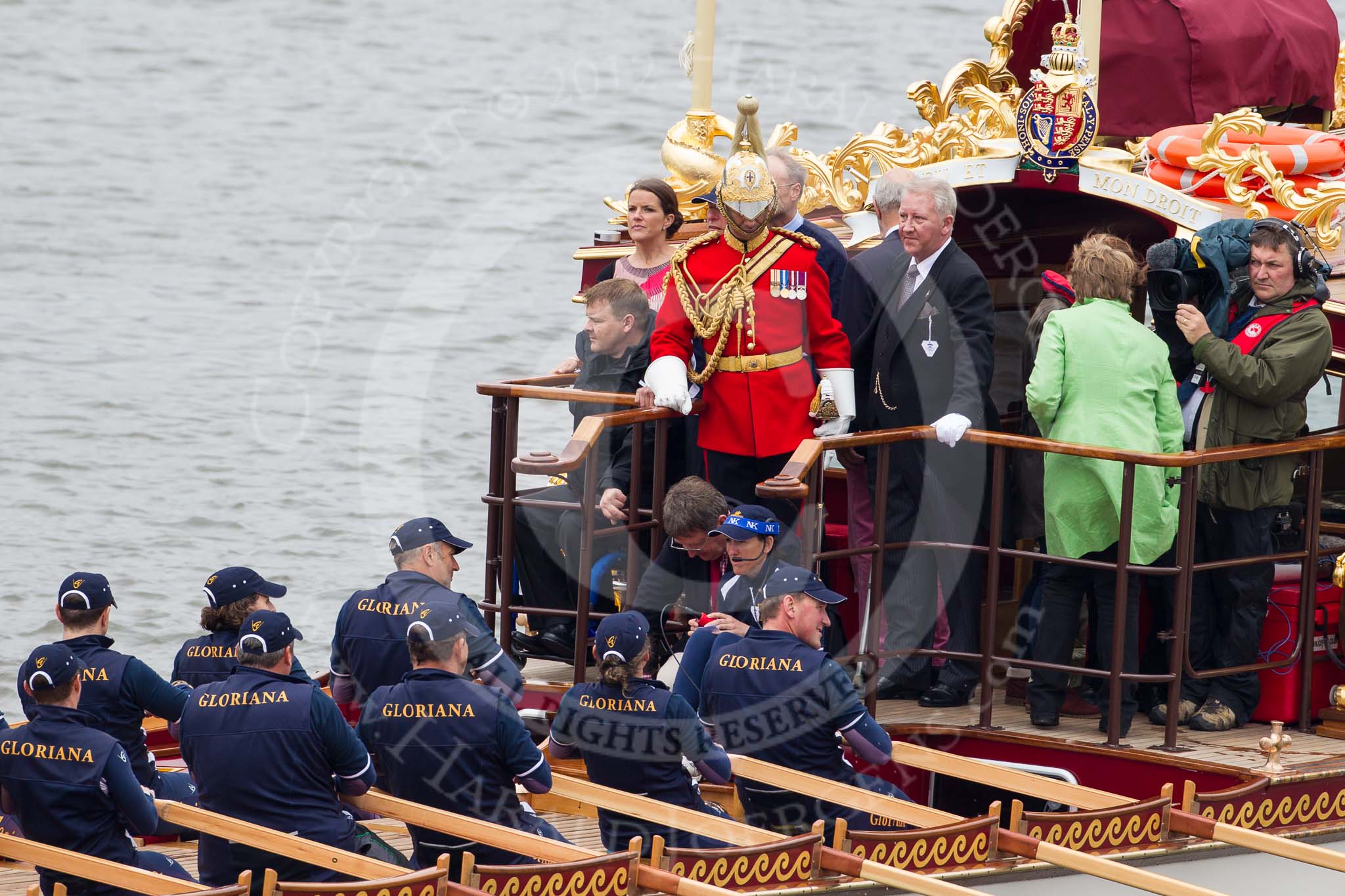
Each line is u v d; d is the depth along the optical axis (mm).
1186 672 27234
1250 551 27250
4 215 89312
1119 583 26391
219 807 23969
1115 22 35656
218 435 58844
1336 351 29000
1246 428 26812
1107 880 25141
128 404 61844
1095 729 27734
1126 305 27172
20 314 75000
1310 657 27906
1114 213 33062
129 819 24969
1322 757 26766
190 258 83625
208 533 51344
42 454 57906
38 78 116375
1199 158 29844
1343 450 34781
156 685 26922
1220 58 35281
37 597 47312
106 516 52688
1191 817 25094
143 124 106375
